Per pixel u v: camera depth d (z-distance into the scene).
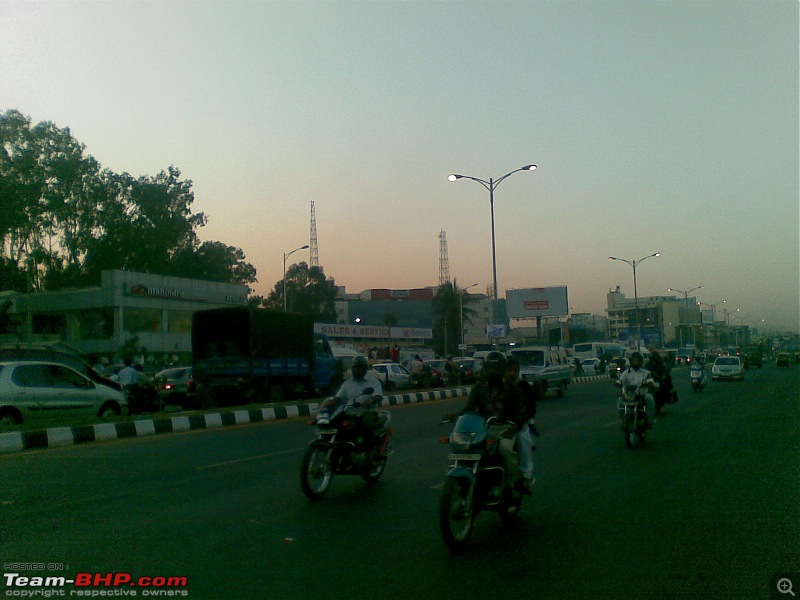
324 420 9.10
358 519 7.73
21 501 8.66
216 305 56.78
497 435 7.01
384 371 34.66
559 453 12.67
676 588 5.43
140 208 62.94
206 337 23.69
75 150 55.94
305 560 6.17
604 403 25.08
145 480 10.12
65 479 10.23
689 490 9.25
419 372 36.84
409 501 8.71
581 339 102.06
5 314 48.34
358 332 74.25
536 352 28.28
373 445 9.66
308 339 26.19
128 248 60.62
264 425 18.44
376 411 9.80
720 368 41.44
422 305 117.62
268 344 23.91
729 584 5.52
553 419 19.06
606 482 9.84
